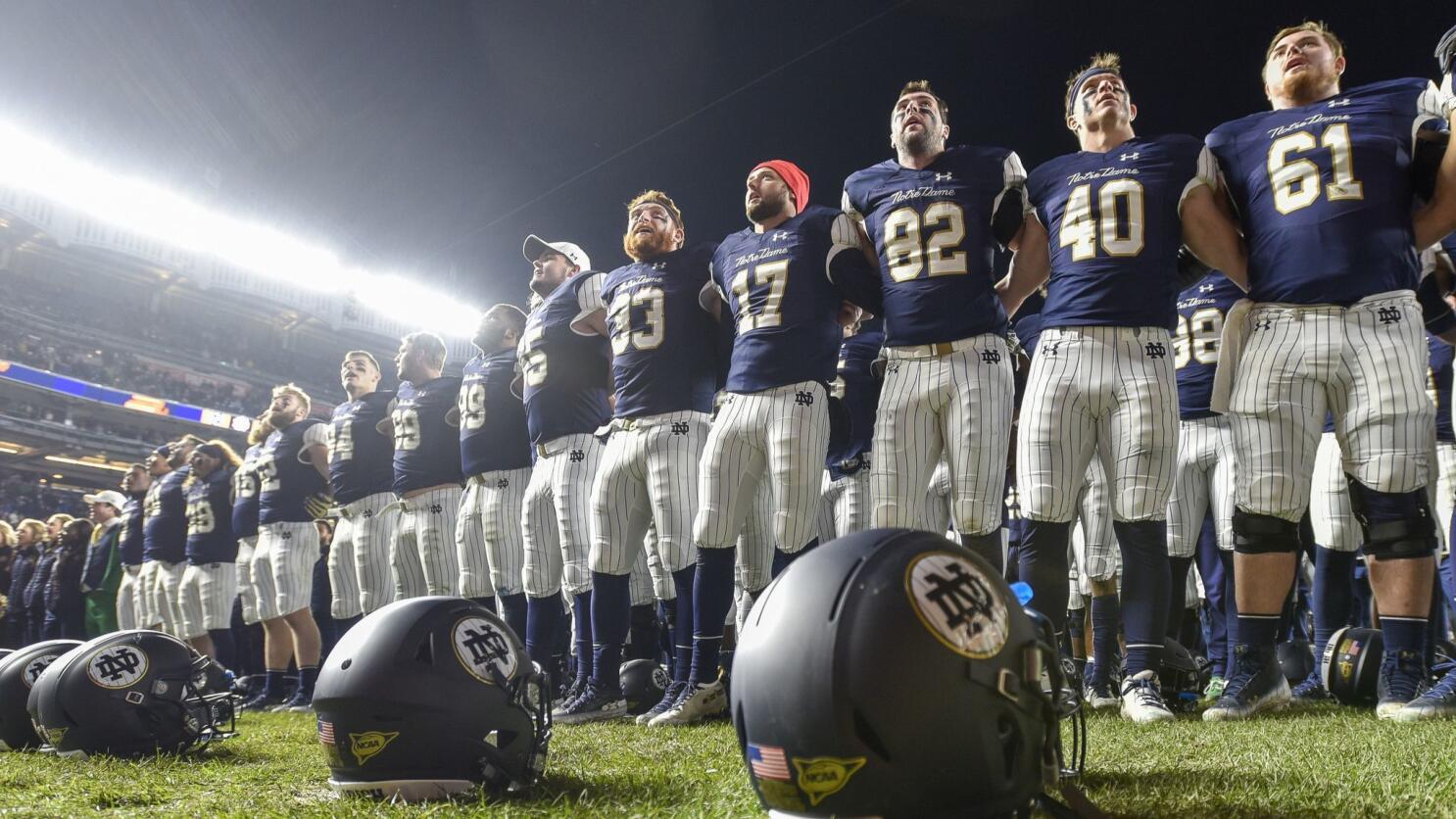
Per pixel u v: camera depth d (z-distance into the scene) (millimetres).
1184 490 5141
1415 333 3463
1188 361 5223
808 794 1627
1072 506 3711
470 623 2562
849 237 4398
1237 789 2107
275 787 2916
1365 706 4020
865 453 6047
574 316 5621
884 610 1606
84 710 3580
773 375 4324
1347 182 3561
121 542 10609
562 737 3928
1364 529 3586
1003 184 4043
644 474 4973
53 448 27312
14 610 13398
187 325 31312
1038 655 1710
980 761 1601
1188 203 3828
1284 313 3621
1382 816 1828
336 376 34781
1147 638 3744
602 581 5023
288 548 7500
